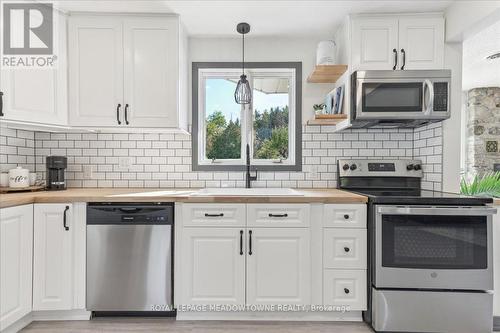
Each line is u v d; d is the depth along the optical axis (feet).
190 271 6.48
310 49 8.73
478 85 14.34
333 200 6.45
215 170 8.70
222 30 8.24
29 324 6.48
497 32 8.43
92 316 6.80
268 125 9.08
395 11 7.23
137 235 6.43
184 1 6.82
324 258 6.51
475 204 6.11
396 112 6.96
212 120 9.08
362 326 6.52
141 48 7.39
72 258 6.42
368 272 6.46
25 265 6.09
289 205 6.45
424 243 6.11
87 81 7.36
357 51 7.30
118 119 7.38
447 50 7.26
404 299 6.11
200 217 6.48
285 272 6.46
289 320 6.75
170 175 8.64
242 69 8.79
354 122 7.33
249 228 6.45
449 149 7.34
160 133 8.63
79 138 8.51
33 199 6.26
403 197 6.20
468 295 6.04
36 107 6.80
